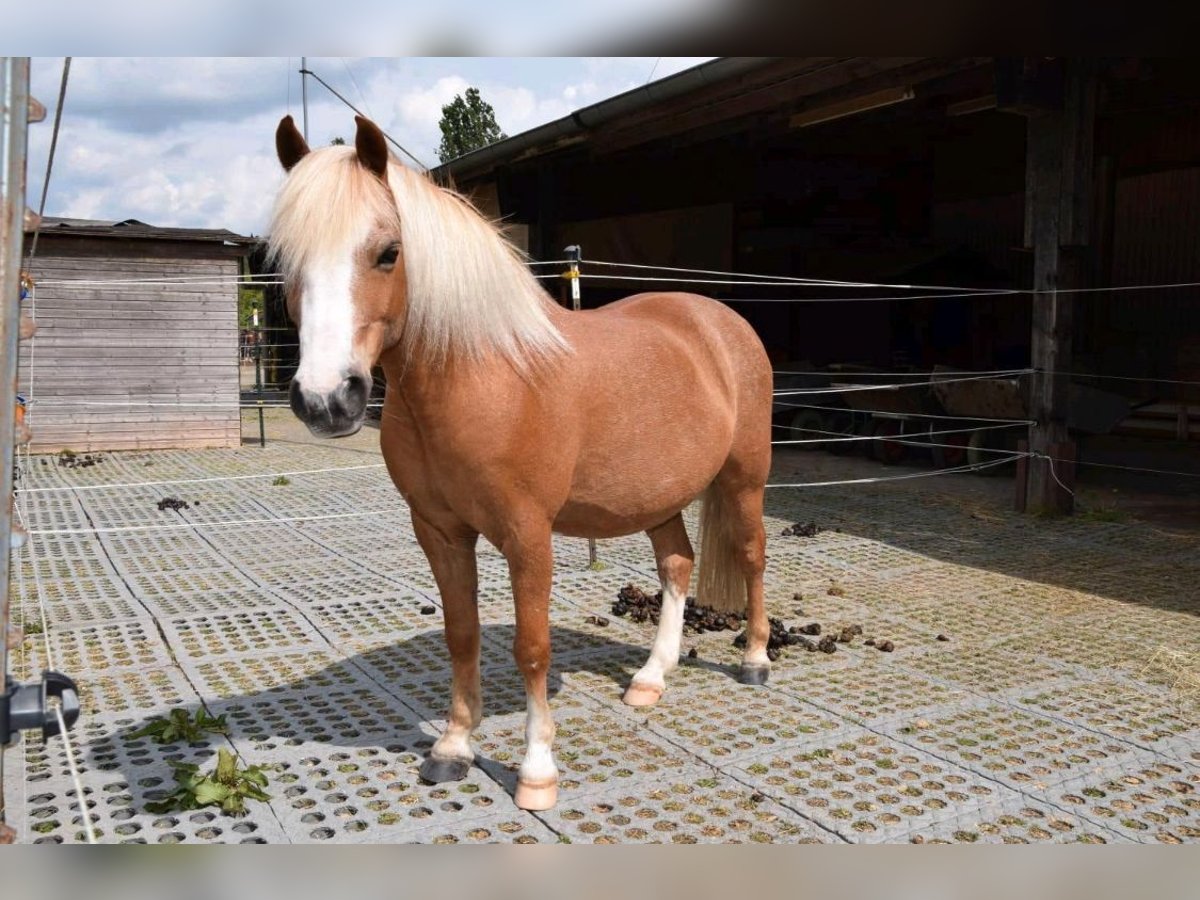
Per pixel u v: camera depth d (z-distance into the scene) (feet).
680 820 8.68
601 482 9.42
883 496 26.27
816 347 41.91
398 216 7.52
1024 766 9.82
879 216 42.98
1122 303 38.60
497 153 35.86
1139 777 9.61
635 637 14.10
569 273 17.75
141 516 23.98
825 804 8.98
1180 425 34.30
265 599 16.19
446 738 9.55
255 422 49.52
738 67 23.22
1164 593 16.38
